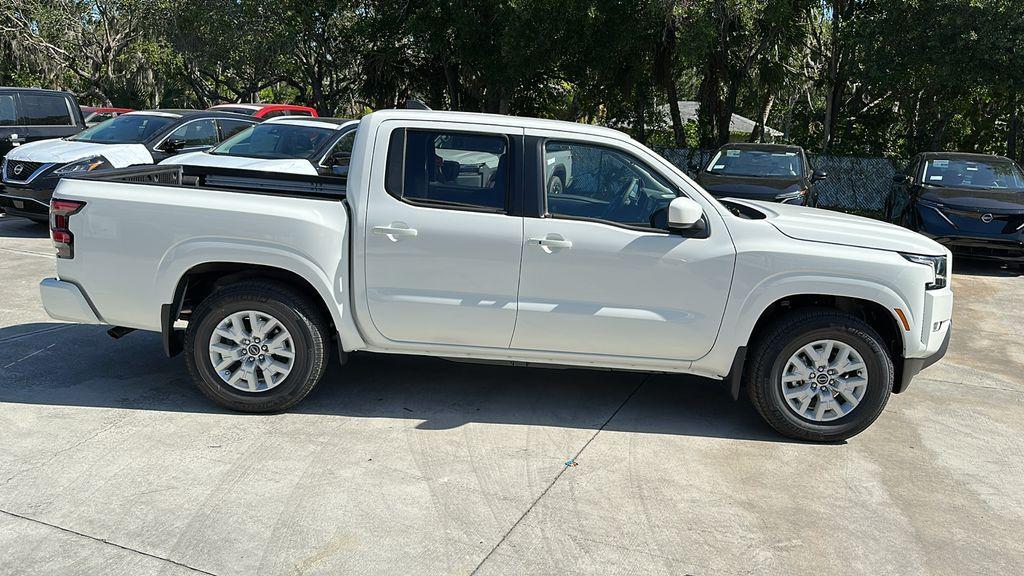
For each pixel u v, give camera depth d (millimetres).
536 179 4590
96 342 6012
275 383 4715
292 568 3264
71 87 43281
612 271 4574
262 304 4598
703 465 4391
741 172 12172
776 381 4672
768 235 4617
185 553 3328
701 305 4613
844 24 19984
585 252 4547
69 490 3785
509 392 5359
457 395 5254
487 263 4574
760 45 21594
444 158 4629
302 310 4617
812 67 26438
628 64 22953
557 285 4594
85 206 4648
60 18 37656
